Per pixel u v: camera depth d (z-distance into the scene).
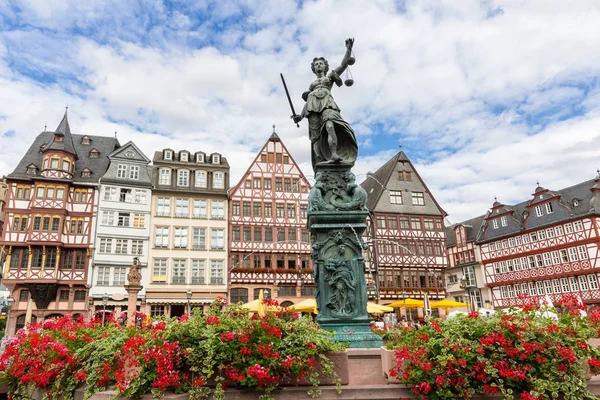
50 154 32.56
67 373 5.46
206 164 37.09
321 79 9.61
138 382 4.63
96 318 7.64
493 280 41.94
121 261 32.53
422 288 37.38
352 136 8.99
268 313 5.21
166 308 32.88
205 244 34.75
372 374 5.94
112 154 34.59
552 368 4.58
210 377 4.80
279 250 35.72
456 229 47.09
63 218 31.73
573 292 34.56
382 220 38.53
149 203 34.38
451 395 4.55
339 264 7.88
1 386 6.56
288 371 4.81
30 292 30.25
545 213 37.78
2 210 41.50
